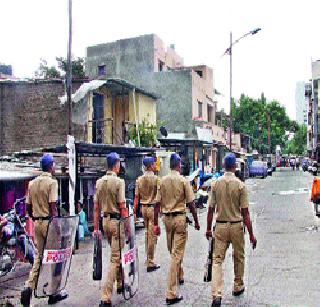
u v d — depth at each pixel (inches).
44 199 276.2
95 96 803.4
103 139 795.4
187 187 285.6
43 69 1339.8
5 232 333.1
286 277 324.8
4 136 765.9
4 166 472.1
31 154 633.6
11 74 1039.6
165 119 1344.7
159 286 308.7
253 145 3019.2
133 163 711.7
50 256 270.8
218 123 1894.7
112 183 274.2
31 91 764.0
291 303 265.4
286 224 594.6
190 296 284.4
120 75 1366.9
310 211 723.4
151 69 1347.2
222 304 264.5
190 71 1337.4
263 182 1544.0
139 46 1357.0
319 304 263.3
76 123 736.3
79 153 572.4
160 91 1349.7
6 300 285.7
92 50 1400.1
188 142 1120.8
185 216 286.7
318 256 393.4
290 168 3029.0
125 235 275.6
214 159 1568.7
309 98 3147.1
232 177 271.4
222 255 268.7
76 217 288.7
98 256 273.4
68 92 526.3
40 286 268.7
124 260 274.4
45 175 281.1
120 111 886.4
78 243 468.4
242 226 271.9
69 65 528.1
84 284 322.3
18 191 448.5
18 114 764.6
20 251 354.0
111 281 267.0
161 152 845.2
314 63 2471.7
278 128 3154.5
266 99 3228.3
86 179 617.0
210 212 274.2
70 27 530.0
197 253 418.3
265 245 450.6
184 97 1336.1
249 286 302.5
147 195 357.7
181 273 312.5
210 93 1577.3
